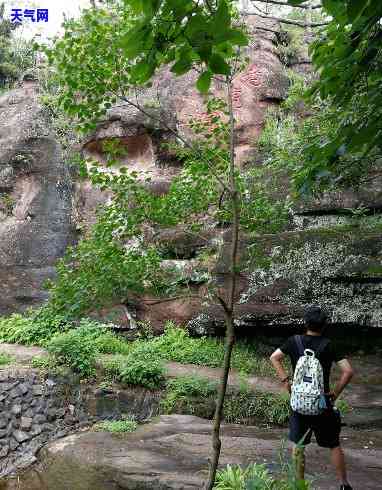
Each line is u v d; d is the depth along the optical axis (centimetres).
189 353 956
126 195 400
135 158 1231
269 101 1294
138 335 1062
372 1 239
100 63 335
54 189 1230
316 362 431
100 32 329
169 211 408
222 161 414
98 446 664
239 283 976
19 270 1180
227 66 223
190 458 601
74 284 370
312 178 377
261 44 1352
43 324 1030
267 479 428
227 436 686
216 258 994
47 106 1289
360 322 909
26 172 1248
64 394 829
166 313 1062
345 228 953
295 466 400
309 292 938
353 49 305
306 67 1406
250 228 448
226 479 476
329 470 548
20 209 1238
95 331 1003
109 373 855
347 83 344
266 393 786
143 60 236
